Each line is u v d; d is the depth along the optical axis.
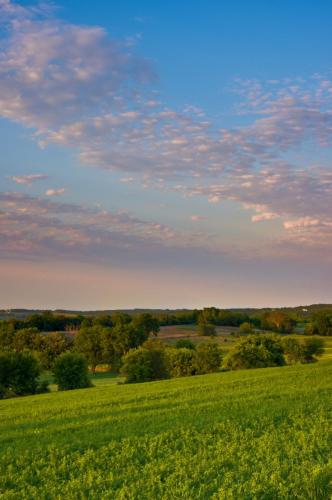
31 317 172.38
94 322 171.00
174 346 124.50
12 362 80.25
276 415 21.92
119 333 122.12
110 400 36.06
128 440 18.61
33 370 81.50
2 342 124.75
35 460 17.16
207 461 14.81
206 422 21.72
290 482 12.30
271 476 12.49
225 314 191.50
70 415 28.70
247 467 13.88
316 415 21.41
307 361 105.31
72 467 15.66
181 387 43.16
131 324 125.31
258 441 16.86
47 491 13.30
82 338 123.25
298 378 42.25
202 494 11.94
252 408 24.97
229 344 135.50
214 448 16.64
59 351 120.50
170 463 15.12
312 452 14.91
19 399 51.66
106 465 15.65
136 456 16.47
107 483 13.59
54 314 188.62
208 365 94.44
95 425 23.45
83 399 41.41
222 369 95.19
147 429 20.83
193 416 23.61
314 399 26.89
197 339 149.12
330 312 158.00
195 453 16.39
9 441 21.41
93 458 16.45
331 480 12.09
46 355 118.06
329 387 33.03
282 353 98.12
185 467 14.30
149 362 90.81
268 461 14.23
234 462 14.52
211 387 40.12
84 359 82.56
